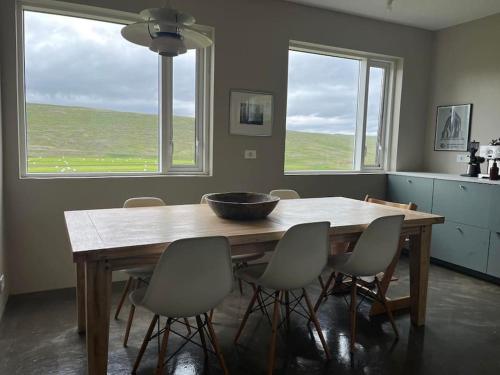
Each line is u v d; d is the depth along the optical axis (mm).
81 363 2092
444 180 3887
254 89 3760
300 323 2629
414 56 4625
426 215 2588
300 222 2242
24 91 3045
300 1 3811
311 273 2082
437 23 4398
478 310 2918
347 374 2057
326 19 4027
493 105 4055
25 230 3031
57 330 2453
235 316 2723
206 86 3660
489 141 4102
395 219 2236
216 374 2025
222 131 3672
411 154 4793
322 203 3021
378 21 4336
